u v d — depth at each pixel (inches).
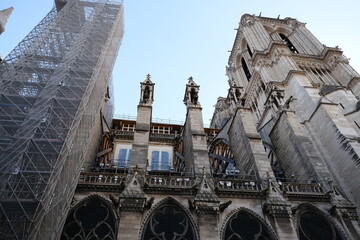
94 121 956.0
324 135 1083.9
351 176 922.7
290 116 1100.5
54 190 637.3
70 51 1077.8
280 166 1123.3
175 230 711.1
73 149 763.4
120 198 714.2
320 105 1132.5
